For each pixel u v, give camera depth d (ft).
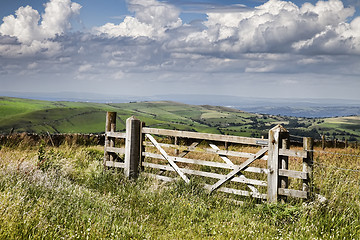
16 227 16.25
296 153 25.41
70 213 20.06
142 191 28.19
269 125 518.78
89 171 34.19
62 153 41.16
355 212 23.99
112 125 36.11
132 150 34.04
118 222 20.40
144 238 18.71
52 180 26.81
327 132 442.50
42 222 17.24
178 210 24.56
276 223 23.31
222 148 55.11
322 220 23.03
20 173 26.35
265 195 26.96
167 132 32.42
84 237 17.11
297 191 25.38
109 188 30.12
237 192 28.30
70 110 500.33
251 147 59.00
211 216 24.26
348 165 38.58
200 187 29.71
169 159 32.30
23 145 48.60
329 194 25.32
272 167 26.30
